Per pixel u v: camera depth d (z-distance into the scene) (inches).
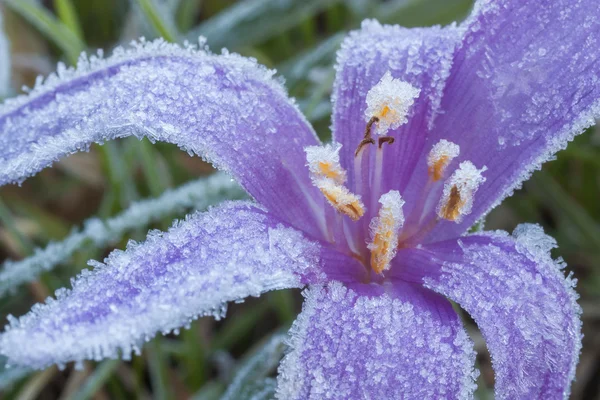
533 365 5.9
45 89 6.2
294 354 5.7
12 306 8.0
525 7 6.3
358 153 6.4
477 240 6.2
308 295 5.9
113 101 6.1
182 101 6.1
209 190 7.5
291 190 6.4
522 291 6.0
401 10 8.3
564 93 6.2
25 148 6.1
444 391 5.8
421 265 6.3
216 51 8.2
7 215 7.6
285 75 8.2
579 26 6.2
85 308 5.6
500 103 6.4
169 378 7.7
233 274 5.8
